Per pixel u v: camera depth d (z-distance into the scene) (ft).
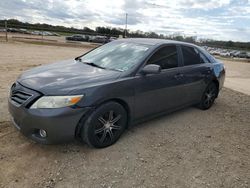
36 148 10.68
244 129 15.17
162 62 13.52
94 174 9.36
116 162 10.24
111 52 14.05
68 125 9.71
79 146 11.16
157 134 13.16
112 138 11.43
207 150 12.00
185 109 17.87
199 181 9.55
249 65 97.04
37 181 8.73
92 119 10.34
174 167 10.29
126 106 11.75
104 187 8.73
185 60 15.21
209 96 18.03
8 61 34.81
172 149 11.73
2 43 64.80
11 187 8.32
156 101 13.12
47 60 40.78
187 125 14.84
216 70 17.80
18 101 10.10
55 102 9.45
